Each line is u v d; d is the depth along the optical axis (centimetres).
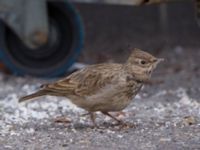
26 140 1025
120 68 1036
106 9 2334
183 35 2138
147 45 2034
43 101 1359
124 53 1953
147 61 1030
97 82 1038
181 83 1567
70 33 1688
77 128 1097
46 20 1623
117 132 1064
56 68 1686
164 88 1513
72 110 1256
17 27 1616
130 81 1031
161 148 970
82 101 1056
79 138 1029
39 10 1616
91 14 2309
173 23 2238
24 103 1333
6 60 1675
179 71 1717
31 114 1221
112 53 1956
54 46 1681
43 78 1683
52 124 1133
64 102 1341
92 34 2162
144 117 1181
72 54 1689
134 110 1253
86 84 1047
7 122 1151
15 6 1608
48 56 1684
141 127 1098
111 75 1032
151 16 2289
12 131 1082
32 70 1683
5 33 1670
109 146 983
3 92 1491
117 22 2258
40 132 1073
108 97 1036
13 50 1678
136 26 2223
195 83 1562
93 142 1005
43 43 1642
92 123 1111
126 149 966
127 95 1040
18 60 1681
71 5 1678
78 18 1684
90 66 1064
